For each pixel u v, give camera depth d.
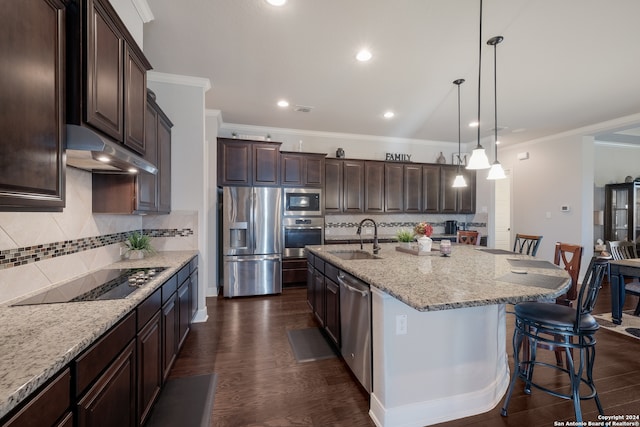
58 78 1.16
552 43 2.44
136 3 1.95
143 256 2.70
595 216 5.88
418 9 2.05
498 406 1.83
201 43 2.49
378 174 5.29
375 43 2.48
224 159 4.21
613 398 1.90
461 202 5.82
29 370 0.79
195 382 2.08
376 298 1.68
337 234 5.43
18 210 1.04
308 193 4.60
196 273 3.12
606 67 2.84
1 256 1.34
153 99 2.40
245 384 2.06
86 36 1.27
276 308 3.67
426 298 1.32
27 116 0.98
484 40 2.41
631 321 3.25
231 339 2.77
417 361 1.66
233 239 4.18
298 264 4.54
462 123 4.68
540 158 5.47
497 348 1.89
